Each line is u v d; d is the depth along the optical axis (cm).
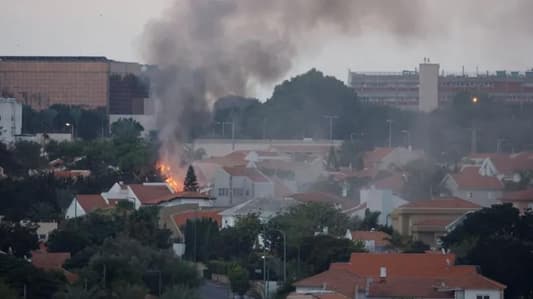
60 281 14250
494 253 14775
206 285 15850
